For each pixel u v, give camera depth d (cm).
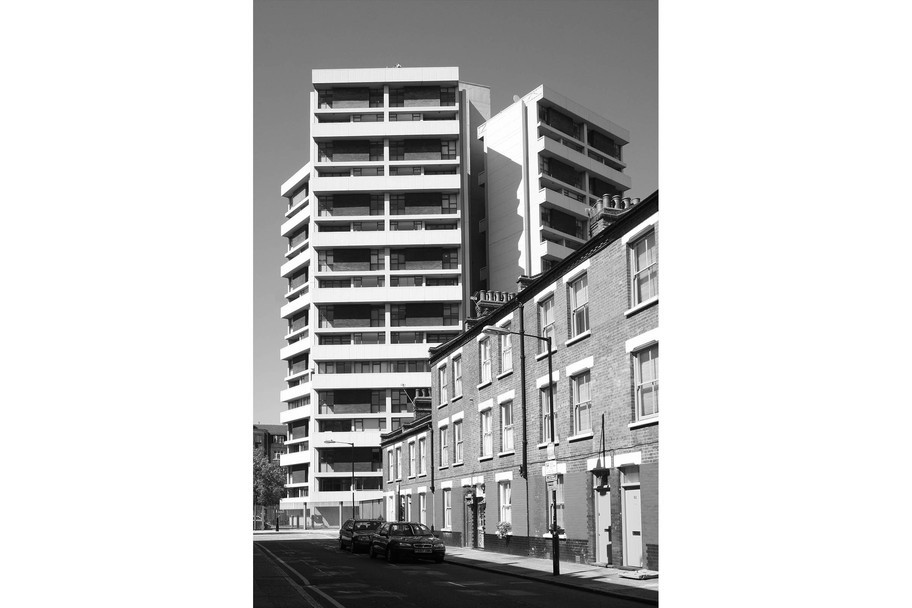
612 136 10231
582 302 2853
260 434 14212
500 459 3591
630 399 2414
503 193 9688
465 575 2570
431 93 10069
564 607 1666
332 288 9738
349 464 9712
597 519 2673
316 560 3459
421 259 9862
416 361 9794
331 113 10000
